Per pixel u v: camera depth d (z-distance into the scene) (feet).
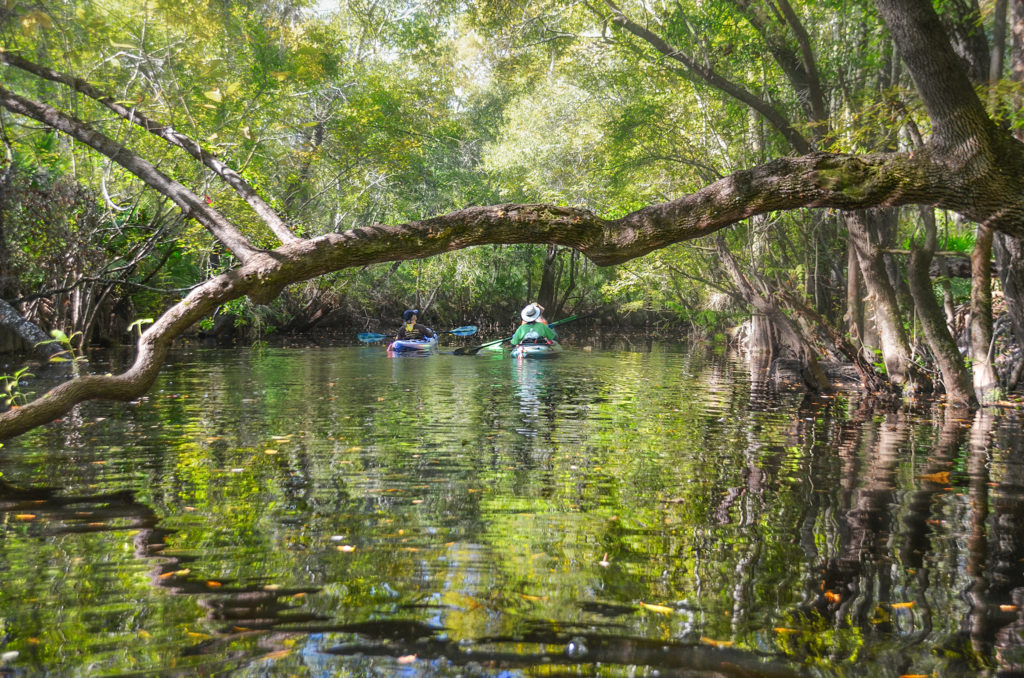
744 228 51.57
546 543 13.93
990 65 27.66
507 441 24.07
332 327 93.09
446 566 12.67
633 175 51.88
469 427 26.66
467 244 14.28
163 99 21.15
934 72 12.57
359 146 71.20
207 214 16.40
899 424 28.32
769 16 40.04
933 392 38.22
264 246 45.80
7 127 24.13
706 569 12.62
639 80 49.29
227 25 23.13
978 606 11.16
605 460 21.35
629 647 9.78
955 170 12.80
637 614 10.82
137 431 24.61
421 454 21.89
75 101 19.49
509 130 85.05
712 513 15.98
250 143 38.93
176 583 11.78
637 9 46.96
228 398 32.96
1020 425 28.25
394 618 10.59
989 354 35.27
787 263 54.29
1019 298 32.42
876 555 13.34
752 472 19.90
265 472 19.31
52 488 17.40
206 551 13.25
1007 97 18.76
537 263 107.14
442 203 88.84
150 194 45.73
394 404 32.19
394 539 14.06
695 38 40.96
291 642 9.83
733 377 45.60
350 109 66.80
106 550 13.24
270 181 55.31
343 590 11.59
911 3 12.39
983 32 27.99
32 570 12.23
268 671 9.07
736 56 44.06
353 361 52.70
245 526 14.75
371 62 70.38
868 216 40.47
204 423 26.40
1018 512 16.11
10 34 19.77
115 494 16.96
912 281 34.86
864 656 9.62
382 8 51.01
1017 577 12.30
